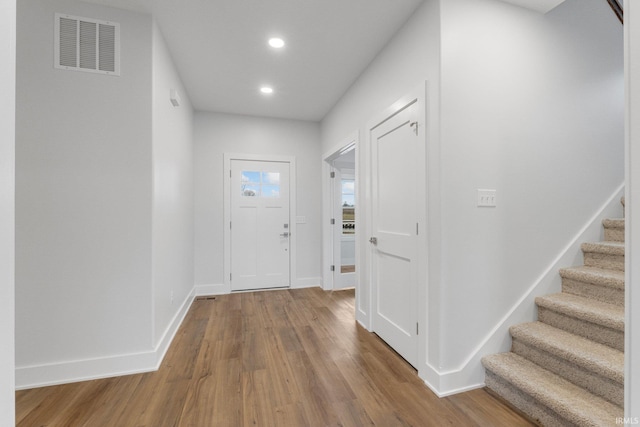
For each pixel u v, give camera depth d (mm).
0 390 533
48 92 1954
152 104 2127
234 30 2334
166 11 2115
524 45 2008
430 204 1898
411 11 2090
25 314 1912
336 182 4363
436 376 1819
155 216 2176
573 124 2135
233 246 4219
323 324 2971
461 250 1851
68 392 1844
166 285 2486
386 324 2502
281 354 2330
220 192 4141
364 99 2918
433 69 1869
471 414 1629
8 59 554
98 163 2029
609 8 2262
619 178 2295
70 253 1981
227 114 4172
